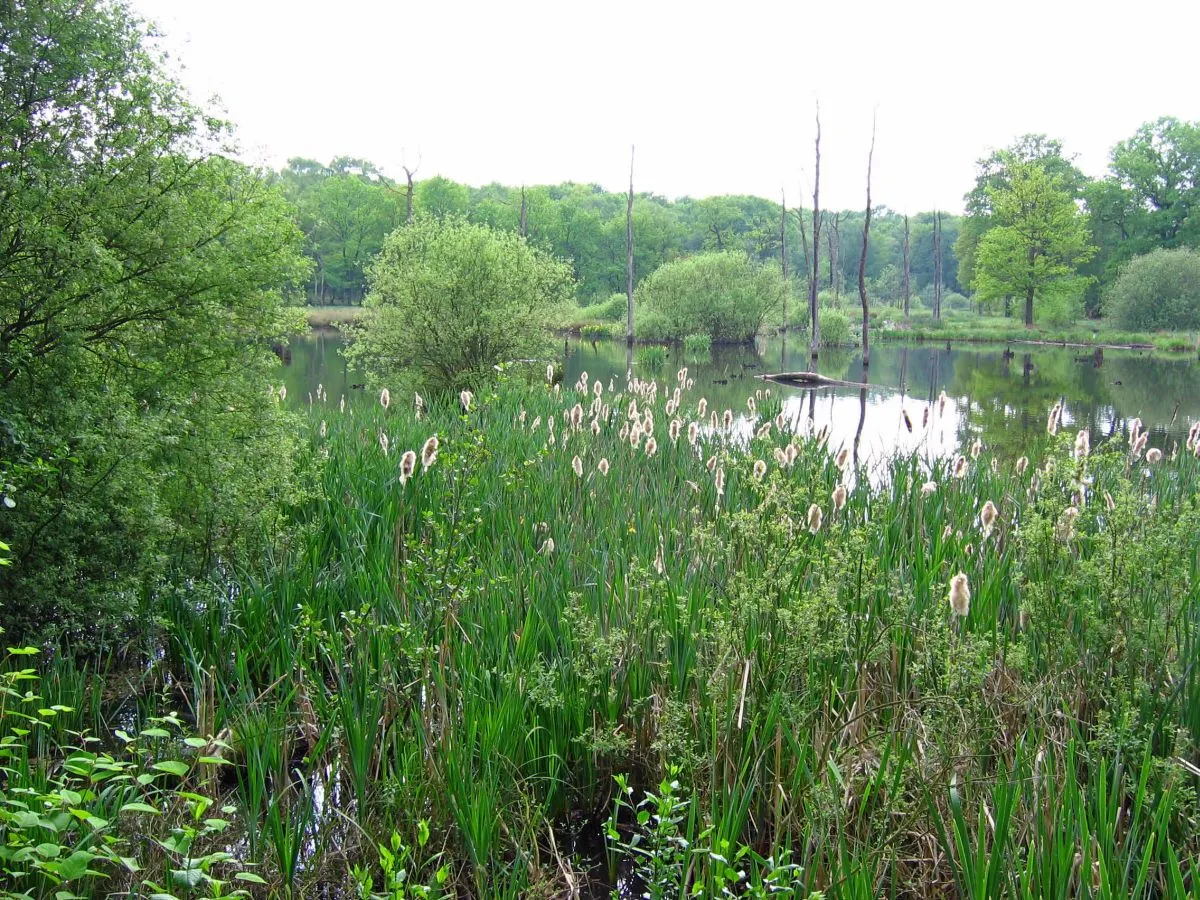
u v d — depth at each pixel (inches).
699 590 250.1
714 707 196.5
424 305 912.9
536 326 946.7
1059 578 233.1
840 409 966.4
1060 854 151.9
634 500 381.7
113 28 298.4
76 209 290.5
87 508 266.2
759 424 610.2
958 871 161.6
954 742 188.9
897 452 506.0
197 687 234.1
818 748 195.3
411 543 253.0
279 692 247.1
